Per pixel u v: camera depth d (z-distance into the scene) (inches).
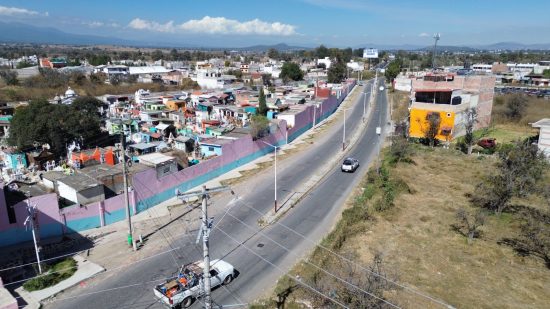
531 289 948.0
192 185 1675.7
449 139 2329.0
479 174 1781.5
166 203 1512.1
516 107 3107.8
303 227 1291.8
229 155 1897.1
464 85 2714.1
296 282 945.5
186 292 878.4
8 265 1011.9
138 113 3174.2
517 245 1162.6
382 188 1583.4
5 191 1298.0
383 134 2682.1
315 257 1060.5
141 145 2153.1
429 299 888.3
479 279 986.1
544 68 6264.8
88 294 928.3
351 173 1866.4
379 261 902.4
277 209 1433.3
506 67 6456.7
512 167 1389.0
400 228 1267.2
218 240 1207.6
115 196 1360.7
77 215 1243.2
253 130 2182.6
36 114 2097.7
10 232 1118.4
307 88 4576.8
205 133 2603.3
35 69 5570.9
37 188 1441.9
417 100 2507.4
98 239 1210.6
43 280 959.0
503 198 1357.0
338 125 3063.5
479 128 2778.1
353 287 816.9
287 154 2226.9
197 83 5418.3
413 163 1961.1
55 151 2155.5
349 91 4948.3
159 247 1163.9
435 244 1163.9
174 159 1635.1
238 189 1659.7
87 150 2075.5
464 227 1273.4
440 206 1448.1
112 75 5551.2
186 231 1274.6
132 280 987.9
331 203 1497.3
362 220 1312.7
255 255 1111.6
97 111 3073.3
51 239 1183.6
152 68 6422.2
